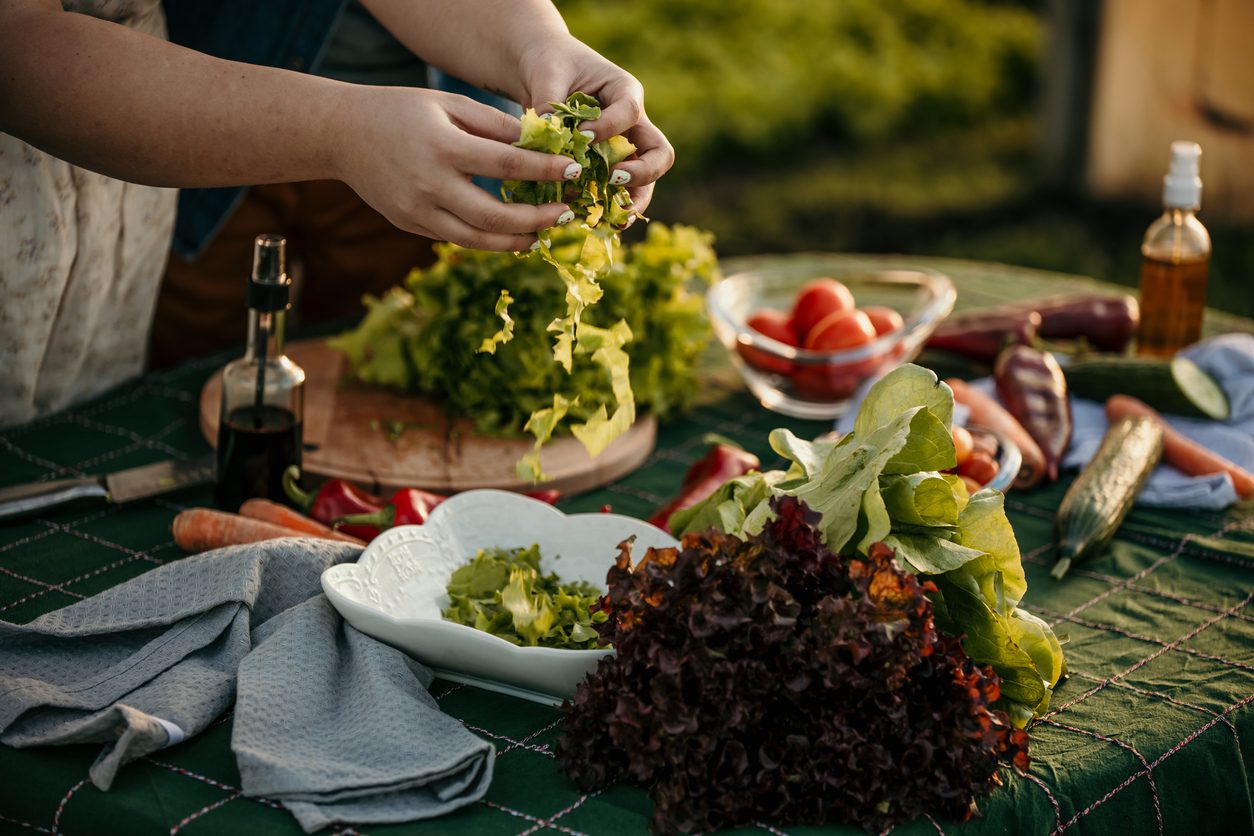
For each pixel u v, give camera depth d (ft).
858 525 4.19
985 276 9.20
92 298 6.55
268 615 4.74
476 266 6.54
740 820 3.78
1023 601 5.40
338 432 6.53
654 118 25.08
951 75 28.37
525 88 5.45
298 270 9.42
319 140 4.61
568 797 3.96
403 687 4.27
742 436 7.01
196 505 5.98
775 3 27.94
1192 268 7.36
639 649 3.79
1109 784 4.19
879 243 22.16
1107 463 6.06
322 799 3.80
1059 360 7.39
